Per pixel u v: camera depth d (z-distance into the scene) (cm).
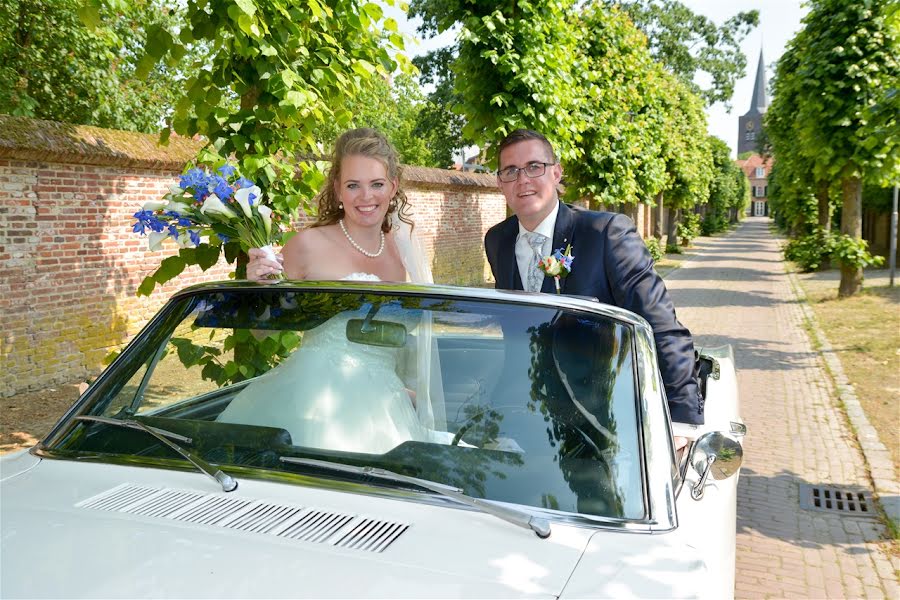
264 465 198
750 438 667
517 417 203
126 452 209
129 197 806
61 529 167
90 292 767
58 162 724
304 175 459
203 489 189
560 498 183
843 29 1415
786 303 1638
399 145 3550
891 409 755
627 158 1420
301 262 334
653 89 1691
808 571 415
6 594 144
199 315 247
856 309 1463
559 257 314
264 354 234
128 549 158
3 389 680
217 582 146
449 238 1711
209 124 442
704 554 178
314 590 144
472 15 850
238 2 376
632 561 164
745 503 516
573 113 1067
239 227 299
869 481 560
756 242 4847
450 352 227
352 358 227
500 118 846
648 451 192
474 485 187
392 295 235
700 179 3875
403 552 159
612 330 217
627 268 311
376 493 185
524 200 334
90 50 1199
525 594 148
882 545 451
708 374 384
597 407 200
